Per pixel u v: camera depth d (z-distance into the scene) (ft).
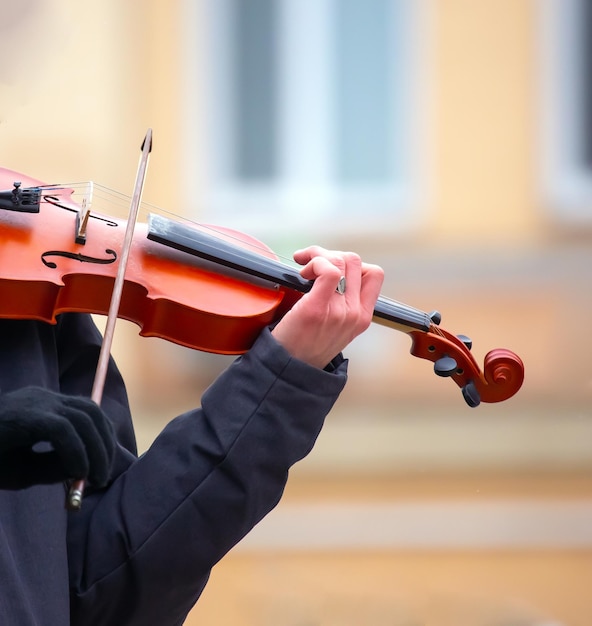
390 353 70.13
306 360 18.83
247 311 19.60
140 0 72.43
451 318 73.61
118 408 19.71
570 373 71.92
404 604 61.72
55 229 20.10
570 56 73.92
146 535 18.24
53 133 68.64
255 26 74.18
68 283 19.36
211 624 58.95
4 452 14.67
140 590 18.38
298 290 20.02
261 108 74.43
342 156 74.79
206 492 18.22
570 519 66.49
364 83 74.79
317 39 74.54
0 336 18.63
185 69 73.51
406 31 74.49
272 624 59.16
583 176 73.97
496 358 20.71
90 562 18.34
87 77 69.36
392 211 74.43
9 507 17.51
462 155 74.28
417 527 66.28
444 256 73.72
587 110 73.82
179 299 19.57
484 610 62.18
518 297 73.15
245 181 74.43
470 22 74.18
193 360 70.18
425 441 69.05
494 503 67.10
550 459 68.85
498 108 74.13
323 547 64.03
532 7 73.92
